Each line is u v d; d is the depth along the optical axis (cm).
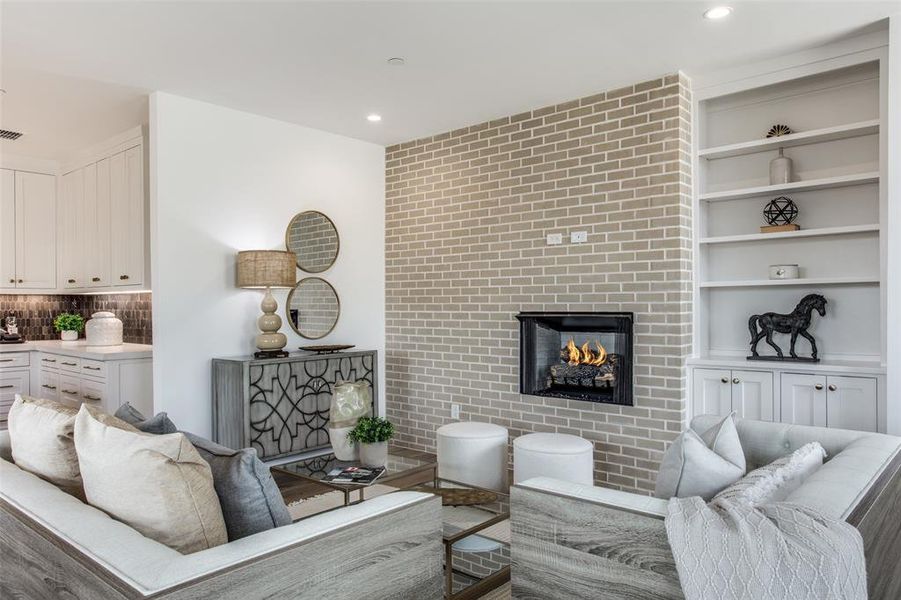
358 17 293
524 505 183
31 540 144
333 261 492
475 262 466
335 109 432
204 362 414
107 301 586
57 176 566
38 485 172
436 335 493
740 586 131
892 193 293
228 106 425
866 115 342
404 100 414
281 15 290
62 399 488
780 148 367
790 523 135
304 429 429
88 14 287
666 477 184
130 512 146
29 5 277
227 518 156
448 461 366
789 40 323
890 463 188
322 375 444
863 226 325
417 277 508
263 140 449
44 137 488
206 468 150
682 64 354
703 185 385
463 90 394
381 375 531
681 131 366
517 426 438
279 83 380
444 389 486
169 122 397
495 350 452
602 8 286
